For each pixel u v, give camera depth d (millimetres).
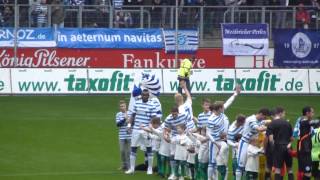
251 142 40656
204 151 42281
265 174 41000
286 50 86625
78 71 79375
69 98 77750
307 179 41594
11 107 71625
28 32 82188
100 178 45188
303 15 88375
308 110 41469
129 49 84188
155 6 85312
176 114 43781
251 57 86125
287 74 82625
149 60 84562
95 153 52875
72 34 83375
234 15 86938
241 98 79500
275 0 92375
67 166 48625
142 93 46469
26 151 53156
